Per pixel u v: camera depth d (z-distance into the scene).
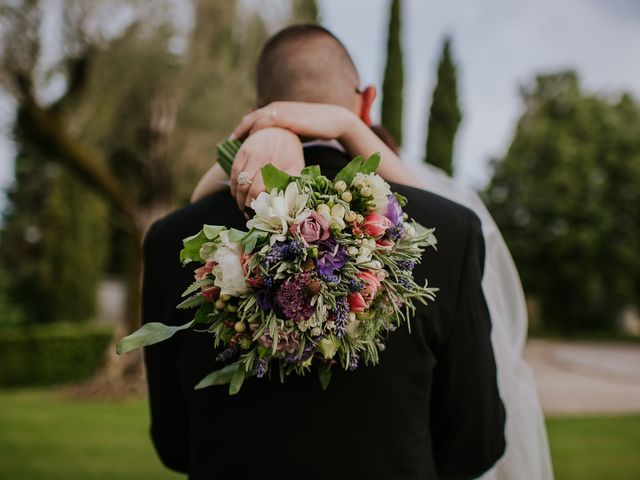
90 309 14.32
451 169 17.80
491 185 22.52
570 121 22.44
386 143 1.36
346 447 0.96
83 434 5.71
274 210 0.87
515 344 1.56
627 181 21.06
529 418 1.48
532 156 22.03
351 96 1.20
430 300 1.02
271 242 0.85
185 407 1.18
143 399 8.00
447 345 1.04
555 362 13.91
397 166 1.12
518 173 21.86
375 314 0.93
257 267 0.87
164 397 1.18
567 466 4.66
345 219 0.91
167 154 8.00
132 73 7.46
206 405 1.04
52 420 6.40
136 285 8.60
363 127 1.12
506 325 1.57
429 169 1.72
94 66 7.17
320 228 0.88
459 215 1.09
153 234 1.18
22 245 16.34
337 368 0.98
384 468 0.97
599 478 4.34
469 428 1.07
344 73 1.19
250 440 0.99
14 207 16.88
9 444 5.20
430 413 1.09
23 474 4.27
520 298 1.58
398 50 15.72
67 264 14.03
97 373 8.56
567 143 21.38
